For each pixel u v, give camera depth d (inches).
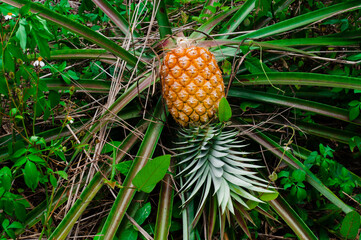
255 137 36.4
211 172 32.2
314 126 38.1
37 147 33.0
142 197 34.3
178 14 49.1
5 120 37.7
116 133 39.6
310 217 36.4
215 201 31.9
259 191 30.7
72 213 31.3
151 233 33.3
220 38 41.1
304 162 35.4
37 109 33.6
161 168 29.1
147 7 47.3
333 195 33.4
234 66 37.8
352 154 40.4
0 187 29.8
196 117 34.2
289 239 35.0
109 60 40.8
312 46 40.3
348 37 38.8
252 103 38.4
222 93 34.7
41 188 37.1
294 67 44.3
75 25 34.2
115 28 45.8
